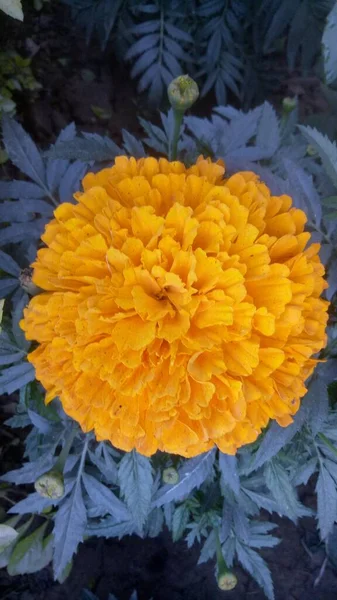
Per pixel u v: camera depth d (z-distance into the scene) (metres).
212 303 0.13
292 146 0.22
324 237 0.18
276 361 0.14
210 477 0.21
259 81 0.33
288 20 0.28
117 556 0.26
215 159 0.20
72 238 0.14
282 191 0.18
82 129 0.33
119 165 0.15
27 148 0.20
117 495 0.22
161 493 0.19
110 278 0.14
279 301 0.13
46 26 0.34
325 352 0.18
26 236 0.20
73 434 0.18
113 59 0.34
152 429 0.14
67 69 0.34
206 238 0.14
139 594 0.26
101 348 0.13
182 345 0.13
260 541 0.22
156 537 0.26
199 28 0.30
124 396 0.14
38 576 0.26
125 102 0.34
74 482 0.19
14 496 0.26
